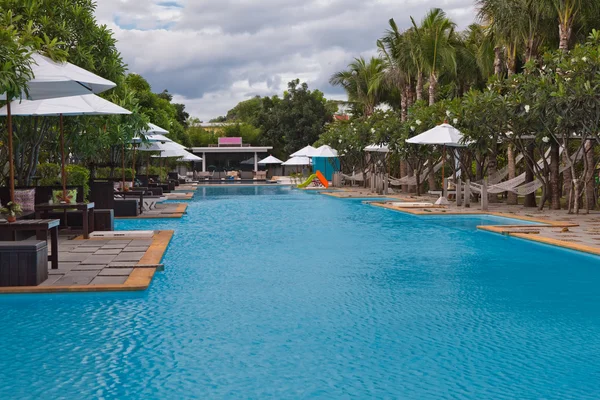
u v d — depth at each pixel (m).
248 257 10.30
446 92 35.25
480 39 27.44
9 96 7.77
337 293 7.46
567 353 5.11
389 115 33.69
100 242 11.47
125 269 8.68
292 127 62.62
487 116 17.55
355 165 39.41
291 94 63.50
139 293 7.44
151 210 19.53
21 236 10.52
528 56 20.11
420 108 25.70
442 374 4.62
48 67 8.33
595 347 5.27
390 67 33.50
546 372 4.65
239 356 5.06
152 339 5.54
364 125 32.59
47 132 14.48
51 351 5.19
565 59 16.47
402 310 6.62
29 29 8.80
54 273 8.32
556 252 10.79
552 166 18.77
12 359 4.98
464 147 21.02
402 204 20.91
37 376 4.59
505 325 6.00
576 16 19.23
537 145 18.20
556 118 15.76
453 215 17.97
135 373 4.66
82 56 13.85
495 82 18.86
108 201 14.98
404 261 9.88
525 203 20.19
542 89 15.89
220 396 4.20
